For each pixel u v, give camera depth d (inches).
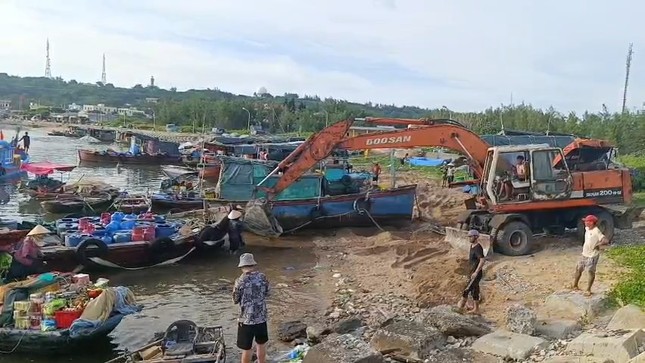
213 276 776.9
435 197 1317.7
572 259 689.0
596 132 2023.9
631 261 632.4
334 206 1007.0
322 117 4220.0
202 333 494.6
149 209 1147.9
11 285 524.4
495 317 531.2
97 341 518.3
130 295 553.6
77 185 1352.1
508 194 766.5
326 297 670.5
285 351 508.7
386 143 885.2
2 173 1573.6
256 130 3863.2
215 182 1646.2
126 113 6594.5
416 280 697.0
